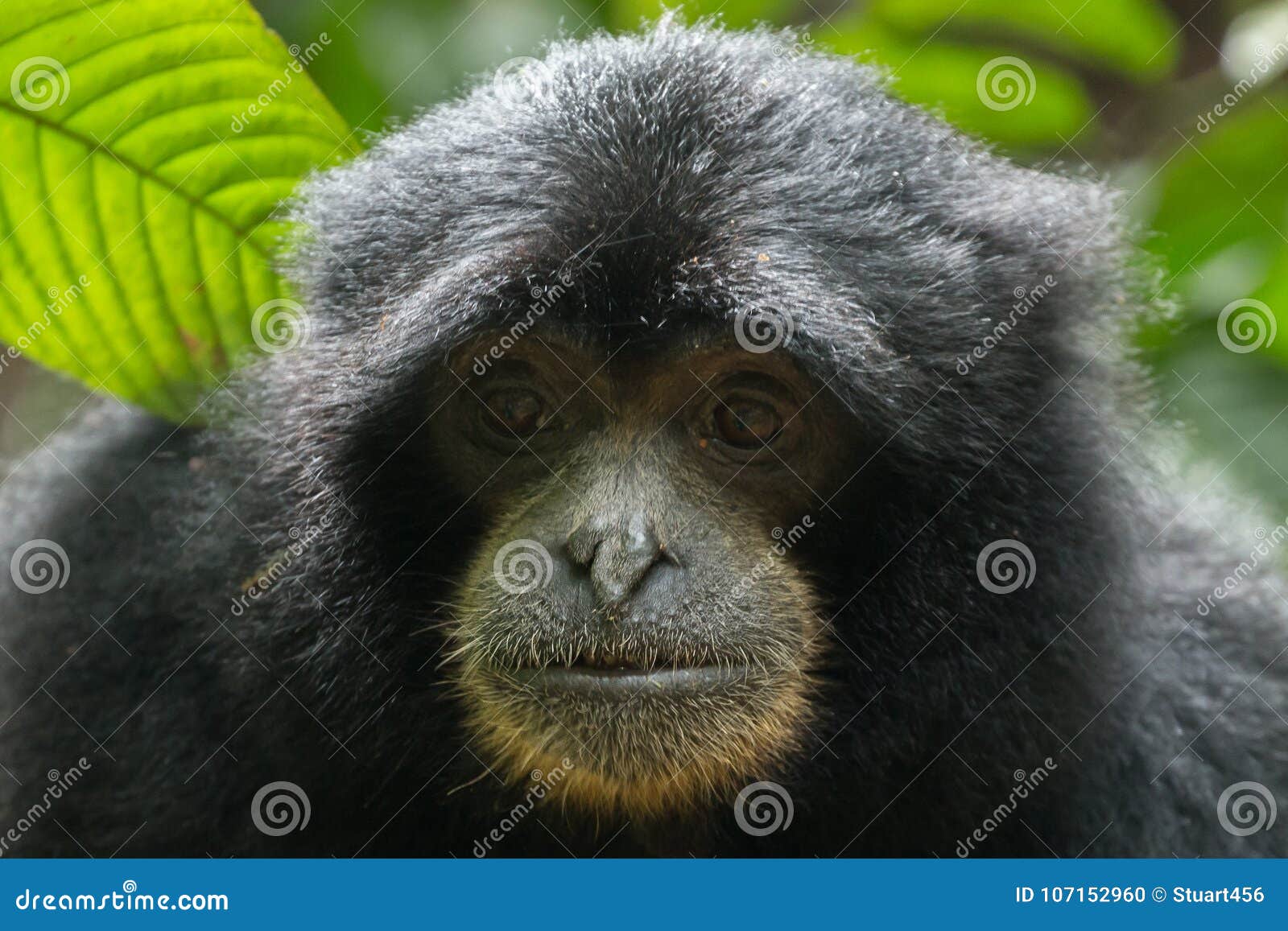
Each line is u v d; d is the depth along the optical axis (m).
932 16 10.70
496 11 10.98
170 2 5.60
